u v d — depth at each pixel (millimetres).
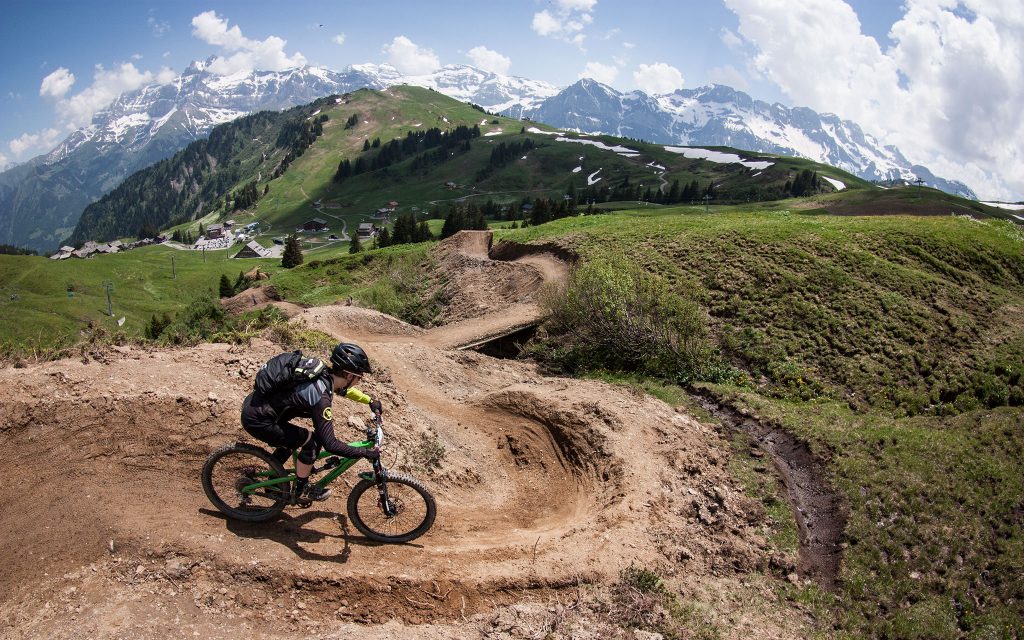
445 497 10422
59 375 8570
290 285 65938
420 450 11375
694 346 23375
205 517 7480
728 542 11062
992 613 9992
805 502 13688
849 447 15648
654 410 17203
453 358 22188
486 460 13344
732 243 32250
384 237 140250
